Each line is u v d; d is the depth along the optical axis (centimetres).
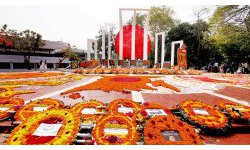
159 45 3994
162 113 441
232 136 386
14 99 575
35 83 1055
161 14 4022
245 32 2356
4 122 412
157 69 1916
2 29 3391
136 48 2600
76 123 360
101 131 341
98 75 1602
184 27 3491
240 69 2538
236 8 2300
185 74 1805
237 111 459
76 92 767
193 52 3422
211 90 873
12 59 3597
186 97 697
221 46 2623
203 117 411
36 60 4084
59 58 4594
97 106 479
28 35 3541
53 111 402
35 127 349
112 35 4259
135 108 470
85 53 5488
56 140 313
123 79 1212
